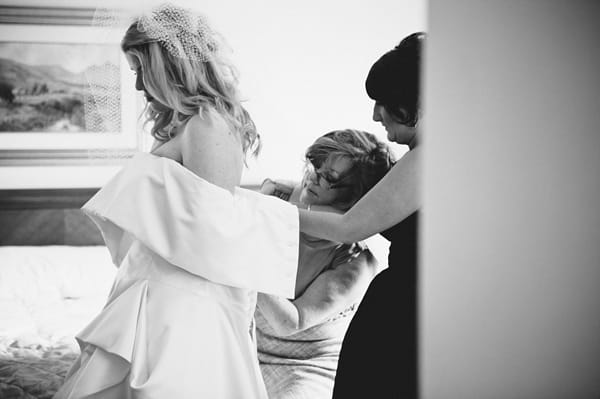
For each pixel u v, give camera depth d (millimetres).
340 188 2096
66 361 2322
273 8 4316
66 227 4332
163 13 1615
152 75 1604
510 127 1408
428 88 1344
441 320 1305
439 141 1342
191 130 1598
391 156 2150
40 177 4355
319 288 2002
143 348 1542
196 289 1588
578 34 1566
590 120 1540
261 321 2174
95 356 1581
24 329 2783
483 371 1334
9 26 4258
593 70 1541
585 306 1483
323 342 2141
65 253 3883
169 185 1569
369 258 2111
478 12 1386
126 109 3596
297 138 4395
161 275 1597
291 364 2115
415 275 1646
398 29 4379
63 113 4336
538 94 1501
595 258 1502
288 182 2283
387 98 1656
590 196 1517
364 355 1722
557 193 1455
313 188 2125
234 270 1567
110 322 1587
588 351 1511
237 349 1615
